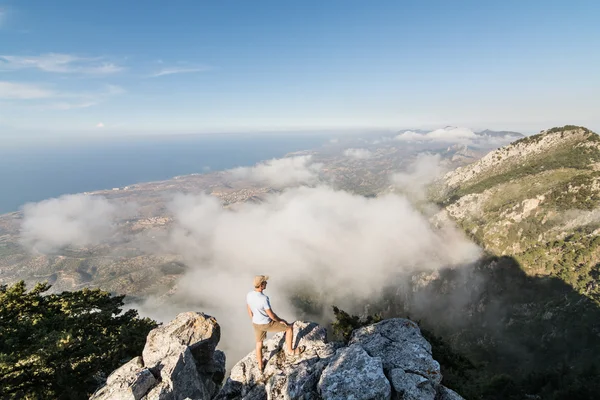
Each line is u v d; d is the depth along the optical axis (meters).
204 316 14.34
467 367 26.06
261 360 11.02
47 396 15.08
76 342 17.62
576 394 67.69
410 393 8.58
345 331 26.78
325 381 8.98
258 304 10.65
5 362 13.27
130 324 22.66
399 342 11.18
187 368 11.85
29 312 19.98
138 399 10.57
